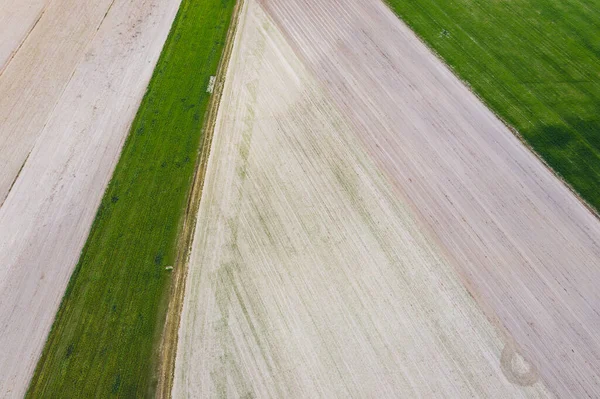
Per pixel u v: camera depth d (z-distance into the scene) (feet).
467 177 57.67
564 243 52.16
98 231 54.44
